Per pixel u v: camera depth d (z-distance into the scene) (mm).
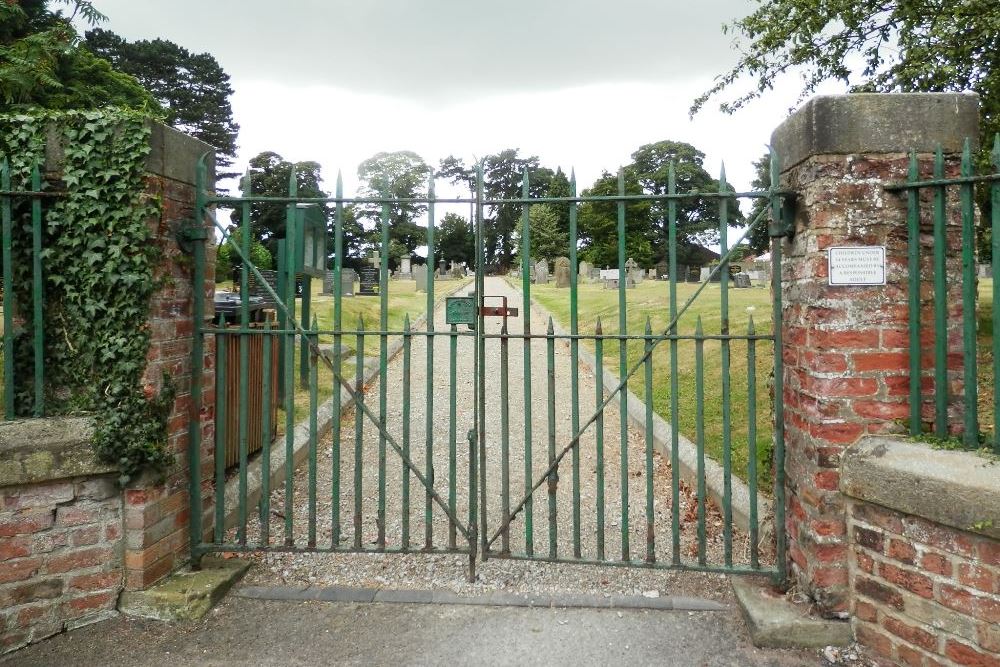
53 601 3162
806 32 8484
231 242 3611
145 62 43000
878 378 3002
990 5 6754
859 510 2990
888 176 2994
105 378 3219
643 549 4211
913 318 2939
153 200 3275
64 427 3152
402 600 3480
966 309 2768
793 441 3316
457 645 3086
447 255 52000
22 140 3252
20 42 11812
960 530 2619
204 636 3160
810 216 3072
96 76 14812
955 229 2992
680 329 11812
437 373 10773
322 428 6762
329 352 10758
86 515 3236
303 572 3809
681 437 6188
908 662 2807
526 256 3520
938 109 2992
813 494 3090
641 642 3104
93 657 2994
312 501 3654
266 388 3629
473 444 3611
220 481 3684
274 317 8164
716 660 2967
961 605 2627
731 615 3316
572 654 3012
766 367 8477
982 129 7348
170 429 3467
